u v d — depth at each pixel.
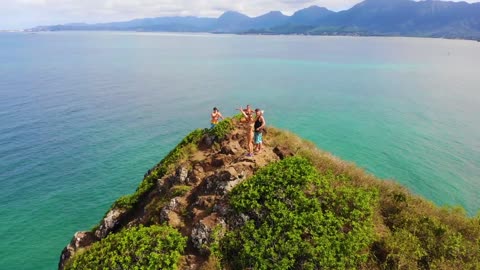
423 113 87.50
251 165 21.67
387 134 71.44
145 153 59.62
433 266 15.90
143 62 199.50
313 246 16.03
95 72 153.25
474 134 70.56
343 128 76.06
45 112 82.69
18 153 57.72
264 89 119.19
